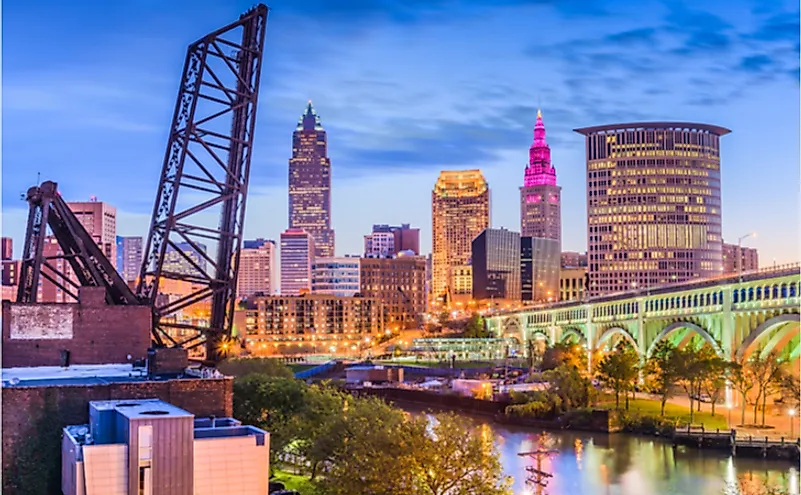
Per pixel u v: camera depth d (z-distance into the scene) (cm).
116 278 11519
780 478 12194
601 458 14050
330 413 9750
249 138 13562
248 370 13912
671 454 14338
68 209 11100
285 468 10781
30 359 8912
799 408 16450
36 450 6888
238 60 13550
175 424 6050
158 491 5953
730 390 19312
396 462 7438
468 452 7712
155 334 12950
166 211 13275
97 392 7100
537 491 11150
